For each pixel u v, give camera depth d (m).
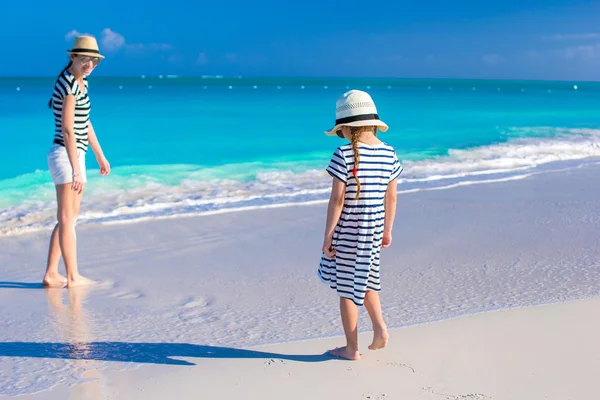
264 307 4.98
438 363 3.72
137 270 6.13
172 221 8.20
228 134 19.92
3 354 3.92
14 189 10.05
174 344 4.12
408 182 11.52
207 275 5.96
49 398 3.26
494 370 3.60
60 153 5.48
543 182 11.44
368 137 3.64
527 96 56.97
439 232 7.58
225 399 3.26
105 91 59.34
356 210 3.58
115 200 9.47
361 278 3.62
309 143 17.94
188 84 105.81
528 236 7.37
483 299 5.05
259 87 89.94
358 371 3.62
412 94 62.84
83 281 5.71
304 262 6.43
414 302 5.02
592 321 4.43
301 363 3.76
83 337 4.27
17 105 30.59
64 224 5.55
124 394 3.32
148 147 16.31
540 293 5.18
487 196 10.01
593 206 9.17
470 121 25.48
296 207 9.19
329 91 67.94
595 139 18.33
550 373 3.55
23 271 6.14
